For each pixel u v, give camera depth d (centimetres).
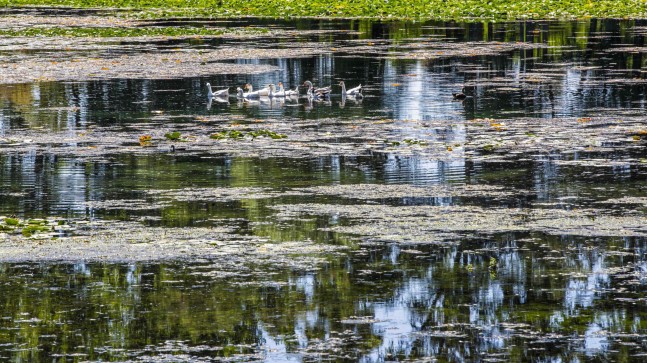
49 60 6669
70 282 2252
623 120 4316
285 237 2591
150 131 4219
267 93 5225
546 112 4556
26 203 2995
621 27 8269
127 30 8744
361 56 6725
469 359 1833
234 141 3972
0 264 2380
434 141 3903
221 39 7925
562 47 7025
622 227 2655
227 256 2436
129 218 2805
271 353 1864
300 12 10119
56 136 4119
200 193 3097
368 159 3584
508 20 9100
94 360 1838
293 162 3547
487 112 4578
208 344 1912
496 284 2222
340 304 2112
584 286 2209
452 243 2530
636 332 1950
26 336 1948
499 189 3100
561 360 1825
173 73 6044
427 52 6869
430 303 2116
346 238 2581
